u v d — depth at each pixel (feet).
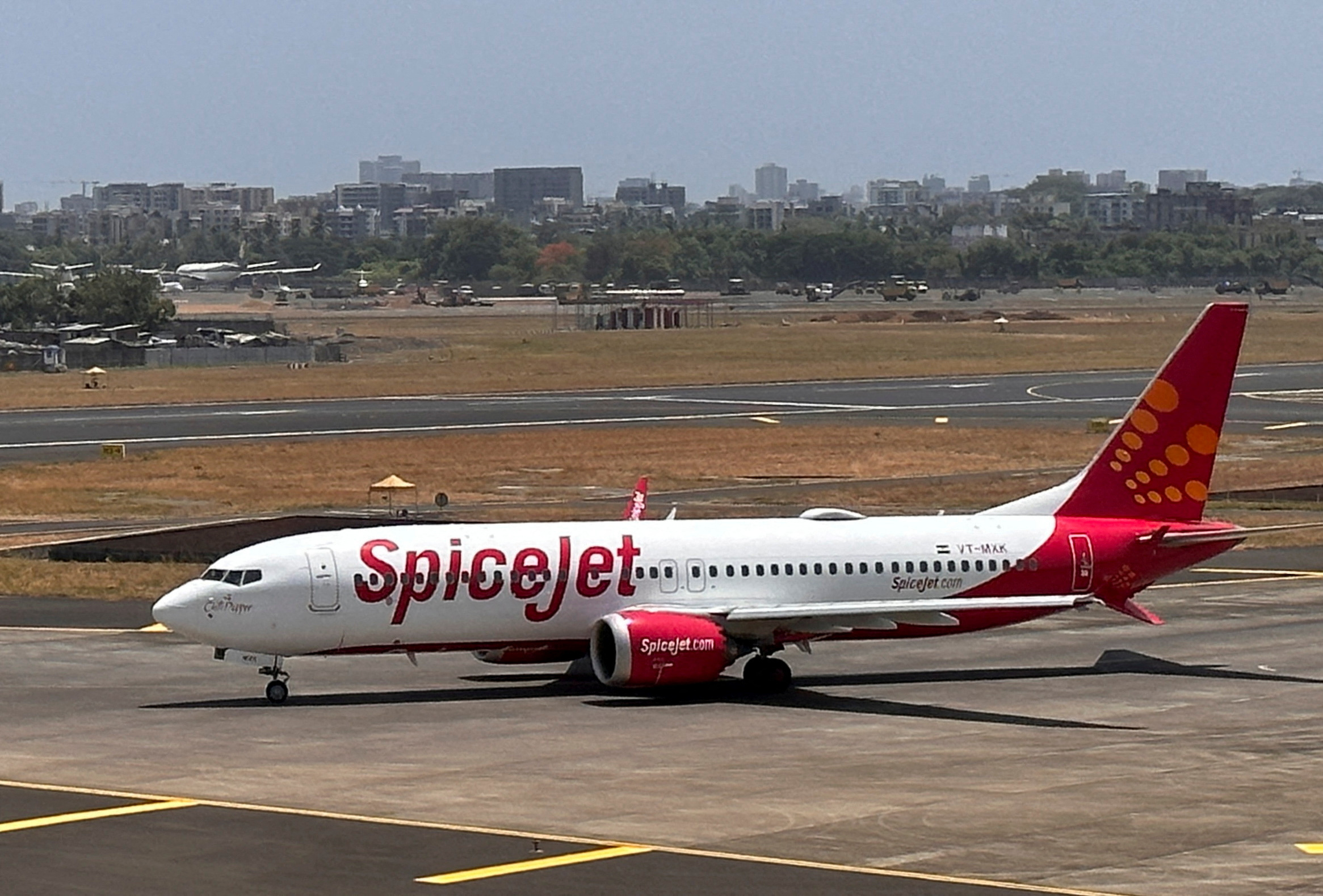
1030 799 261.65
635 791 266.16
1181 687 363.35
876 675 377.09
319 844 231.09
